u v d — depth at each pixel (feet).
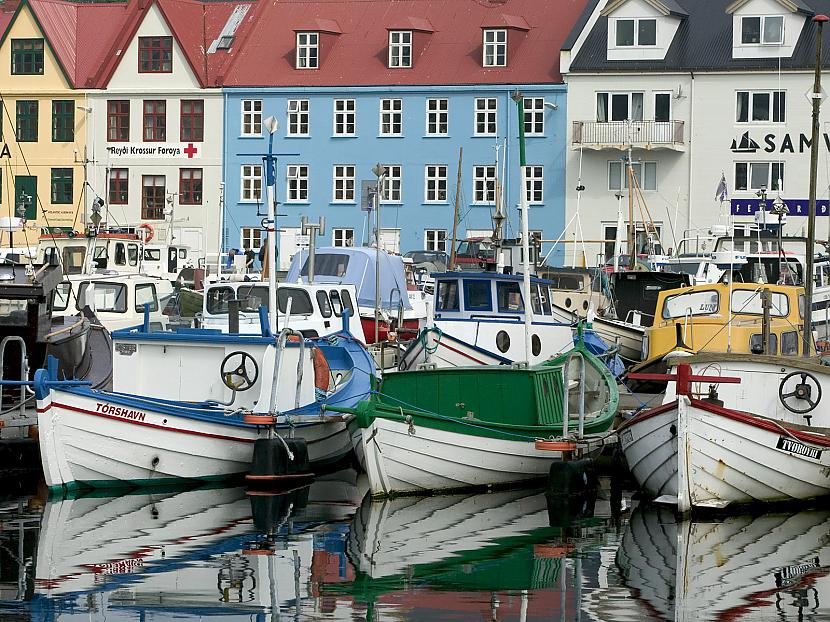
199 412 73.56
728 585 52.70
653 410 66.49
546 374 75.61
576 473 70.85
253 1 213.46
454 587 52.26
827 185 181.98
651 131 185.78
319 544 59.62
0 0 223.71
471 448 71.61
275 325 80.07
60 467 71.10
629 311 117.29
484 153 193.26
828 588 52.29
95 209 126.11
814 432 66.95
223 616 48.19
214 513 66.44
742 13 184.34
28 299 80.07
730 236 125.49
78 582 52.60
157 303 108.37
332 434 80.33
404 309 118.21
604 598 50.72
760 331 93.20
